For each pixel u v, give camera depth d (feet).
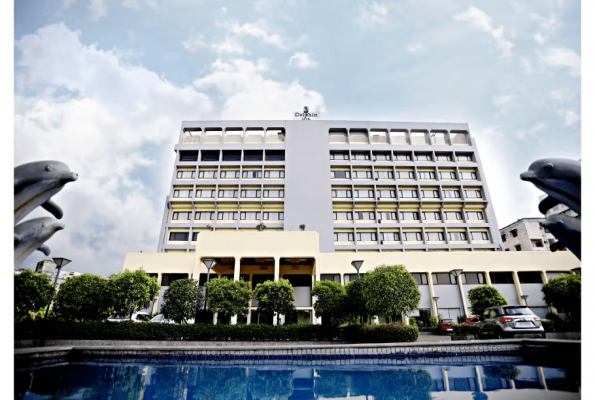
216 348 37.11
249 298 57.62
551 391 20.98
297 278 94.12
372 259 96.73
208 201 134.72
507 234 146.61
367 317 56.54
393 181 142.10
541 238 133.80
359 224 135.54
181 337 49.52
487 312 45.83
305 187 139.33
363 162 145.89
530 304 98.48
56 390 22.66
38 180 11.41
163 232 130.62
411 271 97.45
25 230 11.51
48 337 46.65
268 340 50.08
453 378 26.27
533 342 35.86
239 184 138.62
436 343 37.22
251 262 89.45
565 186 10.11
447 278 100.83
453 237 136.46
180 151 144.77
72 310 49.96
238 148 144.97
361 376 28.53
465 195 143.95
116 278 53.52
